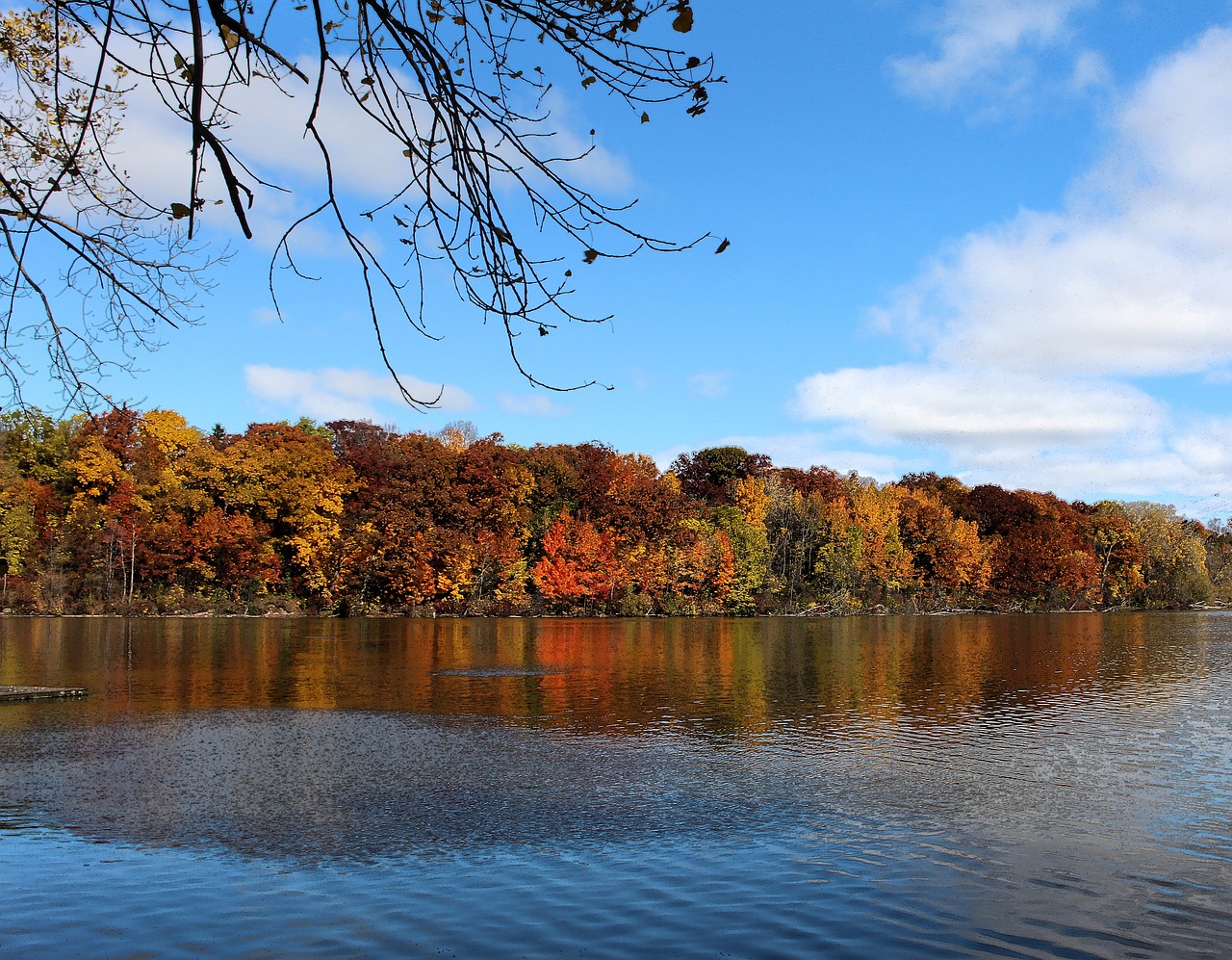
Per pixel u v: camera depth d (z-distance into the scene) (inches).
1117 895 465.1
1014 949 398.3
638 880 483.8
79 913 430.9
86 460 2994.6
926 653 1915.6
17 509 2869.1
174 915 429.4
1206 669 1582.2
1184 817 612.4
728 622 3191.4
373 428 3993.6
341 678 1368.1
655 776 730.2
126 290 281.0
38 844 539.2
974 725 986.7
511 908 441.7
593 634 2454.5
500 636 2277.3
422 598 3196.4
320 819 598.2
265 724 957.2
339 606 3164.4
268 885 472.4
